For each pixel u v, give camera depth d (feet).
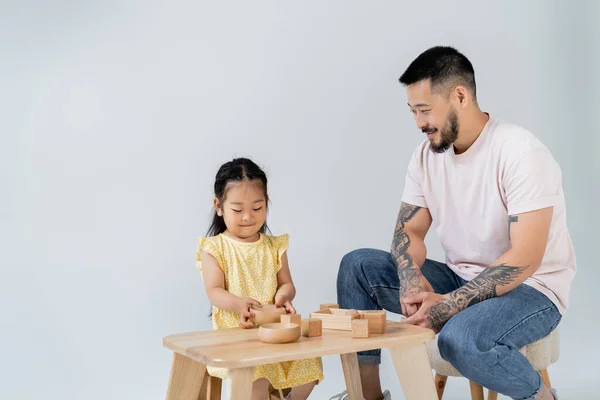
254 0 8.26
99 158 7.97
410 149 8.46
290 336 4.53
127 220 7.99
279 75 8.28
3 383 7.38
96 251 7.93
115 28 8.03
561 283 5.47
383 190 8.40
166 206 8.07
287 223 8.21
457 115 5.57
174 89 8.11
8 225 7.81
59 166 7.91
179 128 8.11
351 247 8.32
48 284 7.82
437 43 8.55
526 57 8.66
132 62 8.05
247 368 4.18
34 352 7.68
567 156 8.65
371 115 8.40
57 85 7.95
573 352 8.10
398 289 6.03
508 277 5.20
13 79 7.89
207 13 8.18
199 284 8.07
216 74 8.19
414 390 4.81
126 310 7.91
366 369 5.99
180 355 4.84
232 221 5.71
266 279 5.79
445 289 6.06
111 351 7.81
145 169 8.04
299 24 8.30
